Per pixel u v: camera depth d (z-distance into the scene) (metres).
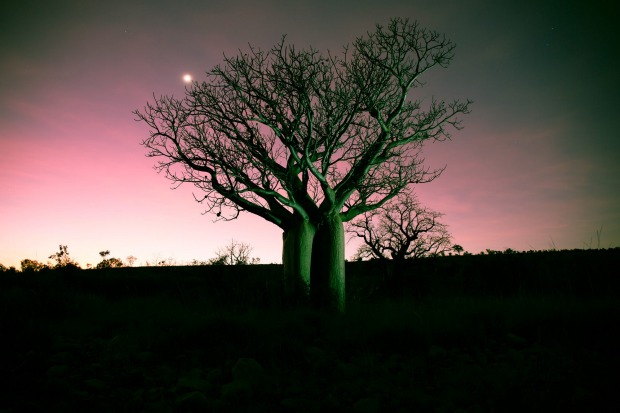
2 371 4.80
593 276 15.15
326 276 12.21
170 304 12.59
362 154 13.45
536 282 15.49
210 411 3.90
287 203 12.80
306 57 12.44
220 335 6.84
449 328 7.31
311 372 5.36
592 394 3.87
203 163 13.66
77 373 5.14
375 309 10.51
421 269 18.83
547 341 6.65
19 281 16.28
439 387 4.63
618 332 6.74
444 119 14.73
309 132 11.72
